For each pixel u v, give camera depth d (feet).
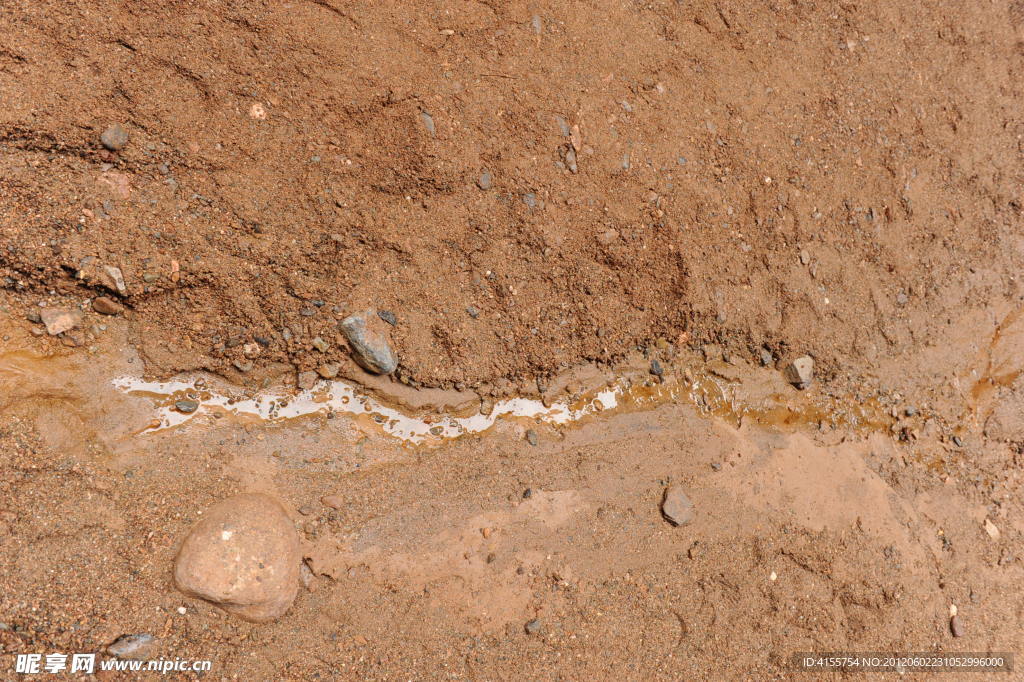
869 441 7.11
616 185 6.89
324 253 6.72
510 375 6.91
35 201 6.51
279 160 6.66
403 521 6.72
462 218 6.79
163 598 6.49
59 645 6.40
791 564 6.88
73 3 6.49
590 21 6.89
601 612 6.73
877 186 7.13
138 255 6.59
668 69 6.96
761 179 7.01
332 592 6.62
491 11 6.81
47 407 6.56
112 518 6.52
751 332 7.02
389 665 6.59
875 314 7.13
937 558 7.02
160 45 6.56
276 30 6.63
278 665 6.53
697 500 6.88
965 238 7.25
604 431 6.93
